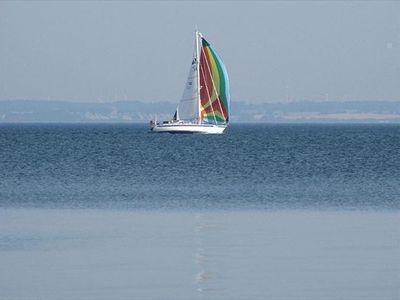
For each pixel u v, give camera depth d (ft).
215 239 350.64
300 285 265.95
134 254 316.40
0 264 297.33
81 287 263.70
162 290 260.21
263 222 404.36
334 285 265.75
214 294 255.91
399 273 282.36
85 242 343.26
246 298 251.39
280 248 328.49
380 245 335.26
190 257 310.24
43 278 275.59
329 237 355.97
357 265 295.48
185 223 400.67
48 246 333.62
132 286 265.13
